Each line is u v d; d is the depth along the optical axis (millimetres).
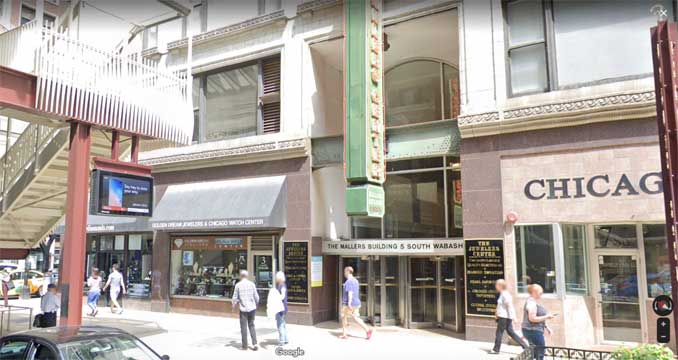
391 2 14484
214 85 17844
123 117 11742
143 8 13445
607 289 11680
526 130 12055
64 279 10555
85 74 10969
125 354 6266
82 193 10938
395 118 16891
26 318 16781
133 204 11891
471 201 12508
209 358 10320
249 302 11344
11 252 15125
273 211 14836
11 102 9797
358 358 10352
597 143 11312
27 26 10430
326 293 15242
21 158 13516
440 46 16047
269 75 16625
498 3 12891
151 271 17922
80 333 6359
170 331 13594
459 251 13102
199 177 17172
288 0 16094
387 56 16828
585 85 11844
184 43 18062
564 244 11625
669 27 6500
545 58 12320
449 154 13523
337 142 14914
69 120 10969
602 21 11844
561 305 11258
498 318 10789
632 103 10930
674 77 6406
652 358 5336
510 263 11852
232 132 17156
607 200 11109
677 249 6172
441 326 14070
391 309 14641
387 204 15508
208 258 16906
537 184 11836
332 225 15961
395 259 14758
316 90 15945
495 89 12648
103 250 19594
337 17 15234
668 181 6398
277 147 15477
